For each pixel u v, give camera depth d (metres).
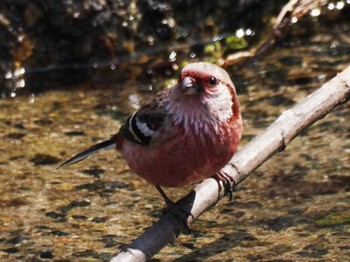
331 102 9.77
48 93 15.05
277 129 9.48
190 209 8.71
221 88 8.59
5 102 14.80
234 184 9.12
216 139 8.61
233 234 10.73
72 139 13.47
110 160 12.88
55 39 15.34
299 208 11.23
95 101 14.76
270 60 15.76
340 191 11.58
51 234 10.89
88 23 15.37
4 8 15.16
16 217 11.30
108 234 10.88
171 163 8.79
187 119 8.60
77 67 15.45
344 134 13.10
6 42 15.16
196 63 8.75
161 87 15.18
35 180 12.27
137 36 15.71
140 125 8.88
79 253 10.43
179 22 15.95
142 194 11.90
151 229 8.37
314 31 16.48
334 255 10.03
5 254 10.42
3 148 13.19
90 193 11.93
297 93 14.55
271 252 10.22
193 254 10.31
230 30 16.20
